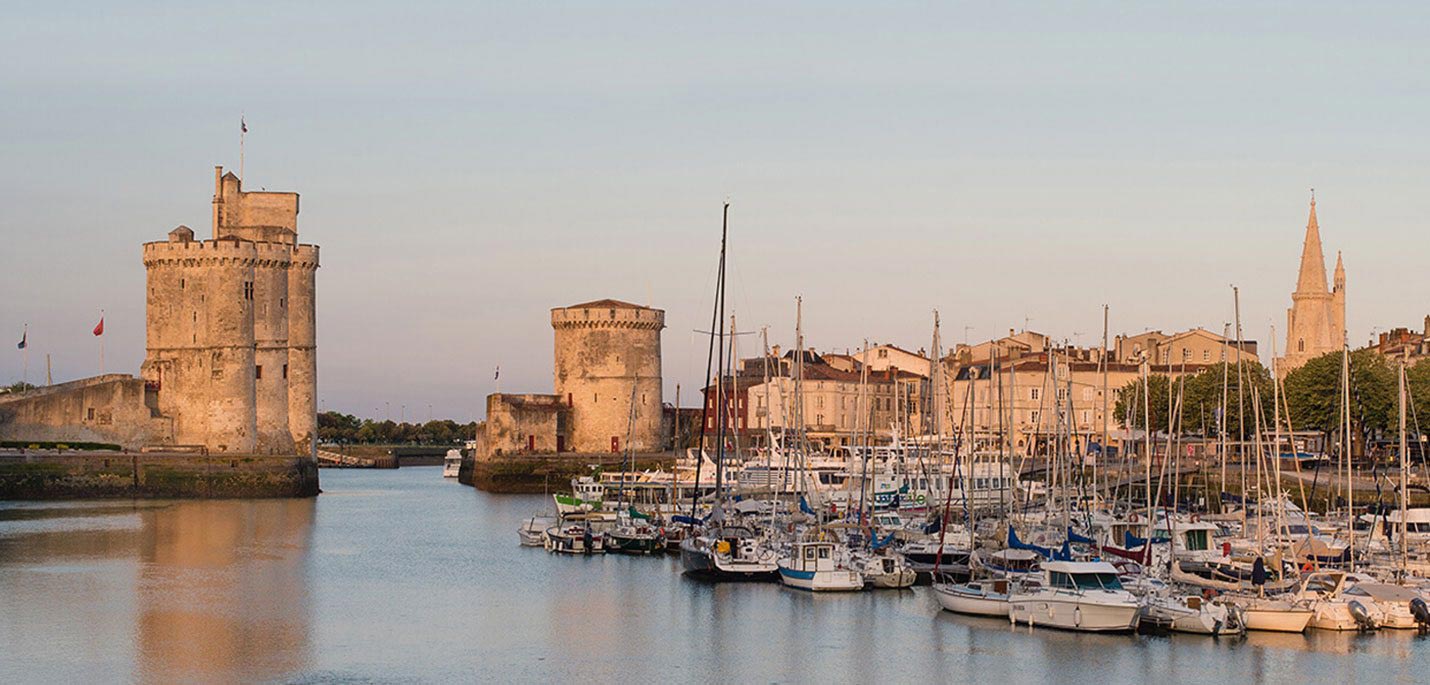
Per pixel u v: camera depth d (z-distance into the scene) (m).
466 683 64.94
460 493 184.88
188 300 167.12
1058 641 71.88
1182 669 66.38
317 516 140.62
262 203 187.75
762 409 199.38
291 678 65.56
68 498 154.50
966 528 100.12
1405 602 73.38
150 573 95.38
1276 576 79.62
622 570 98.00
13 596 85.12
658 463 170.75
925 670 66.94
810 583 87.06
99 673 65.94
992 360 120.75
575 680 65.62
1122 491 135.62
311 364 183.50
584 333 194.75
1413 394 136.50
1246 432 145.62
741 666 68.25
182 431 167.12
